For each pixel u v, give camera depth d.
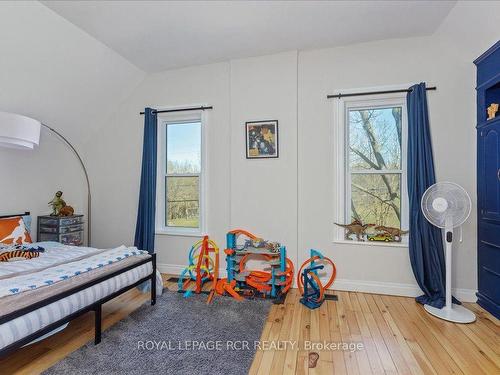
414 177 2.75
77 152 4.04
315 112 3.15
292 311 2.59
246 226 3.32
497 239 2.40
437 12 2.46
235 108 3.36
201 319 2.43
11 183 3.28
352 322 2.38
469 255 2.75
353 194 3.19
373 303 2.74
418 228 2.74
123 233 3.95
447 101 2.80
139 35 2.85
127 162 3.91
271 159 3.24
